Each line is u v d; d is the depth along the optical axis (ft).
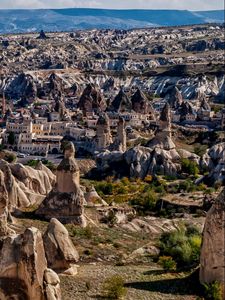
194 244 254.47
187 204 396.98
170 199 411.95
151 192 433.48
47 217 291.79
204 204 392.47
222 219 188.85
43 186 340.80
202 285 195.62
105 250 268.00
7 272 168.45
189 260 236.02
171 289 199.21
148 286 202.18
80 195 296.10
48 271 172.14
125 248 276.82
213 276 192.03
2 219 236.22
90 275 213.66
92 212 331.77
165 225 339.77
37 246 169.07
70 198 293.84
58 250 209.87
